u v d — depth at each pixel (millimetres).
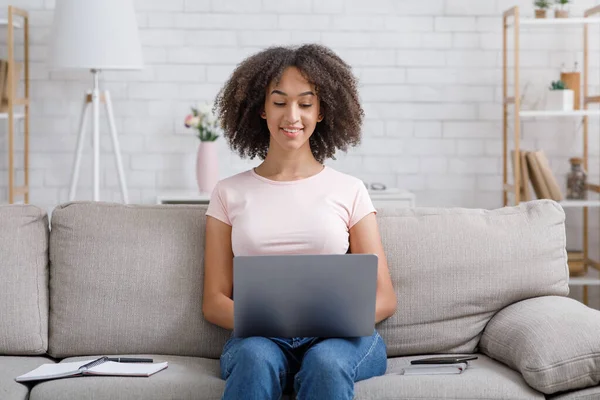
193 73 4918
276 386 2277
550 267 2799
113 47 4273
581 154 5004
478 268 2768
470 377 2418
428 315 2748
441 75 4957
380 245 2693
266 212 2656
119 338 2723
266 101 2707
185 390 2379
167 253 2781
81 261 2770
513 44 4953
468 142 4992
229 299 2631
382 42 4938
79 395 2352
